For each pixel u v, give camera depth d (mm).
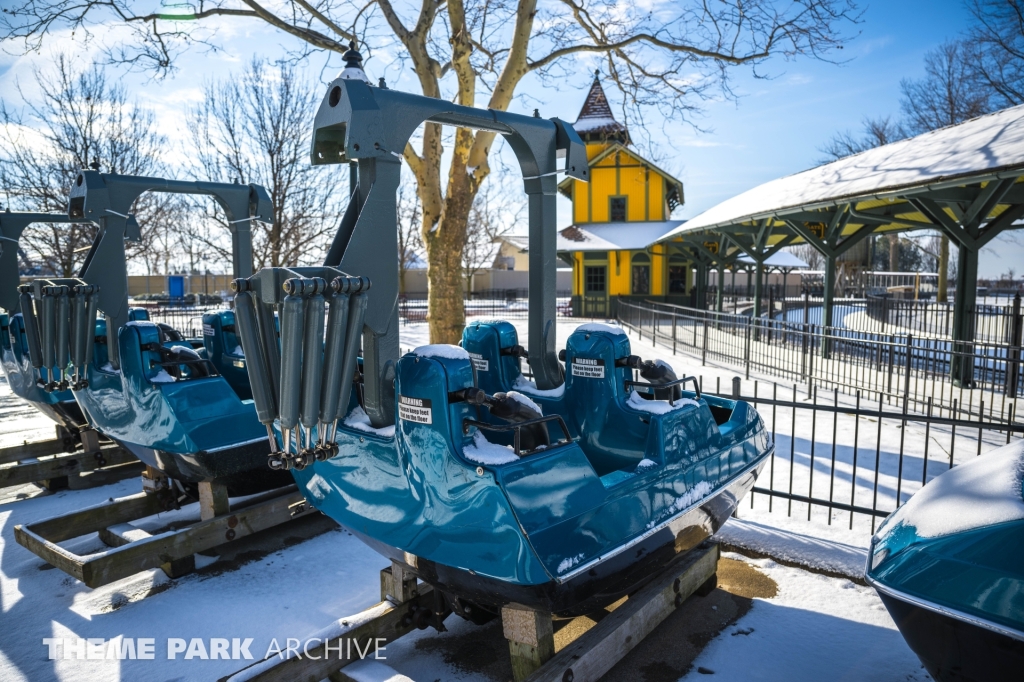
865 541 4555
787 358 13945
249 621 3756
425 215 12609
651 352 16266
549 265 3932
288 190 18250
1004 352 15641
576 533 2672
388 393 3068
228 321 6051
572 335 3809
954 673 2287
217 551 4742
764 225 17609
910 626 2350
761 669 3203
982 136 10273
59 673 3279
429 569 2906
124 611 3893
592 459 3725
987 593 2129
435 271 12250
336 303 2619
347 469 3178
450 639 3568
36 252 19438
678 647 3410
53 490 6234
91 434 6273
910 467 6449
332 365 2639
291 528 5164
